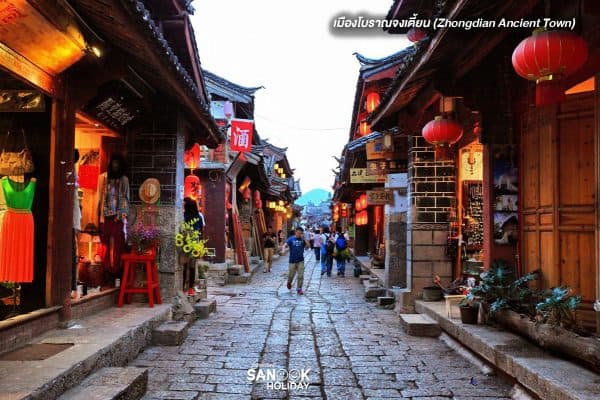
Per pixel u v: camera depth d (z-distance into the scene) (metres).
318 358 6.76
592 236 5.77
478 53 5.96
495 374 5.88
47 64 5.42
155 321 7.38
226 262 16.59
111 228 8.32
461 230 10.01
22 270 5.51
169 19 9.33
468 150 10.08
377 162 11.91
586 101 5.87
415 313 9.91
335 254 19.55
